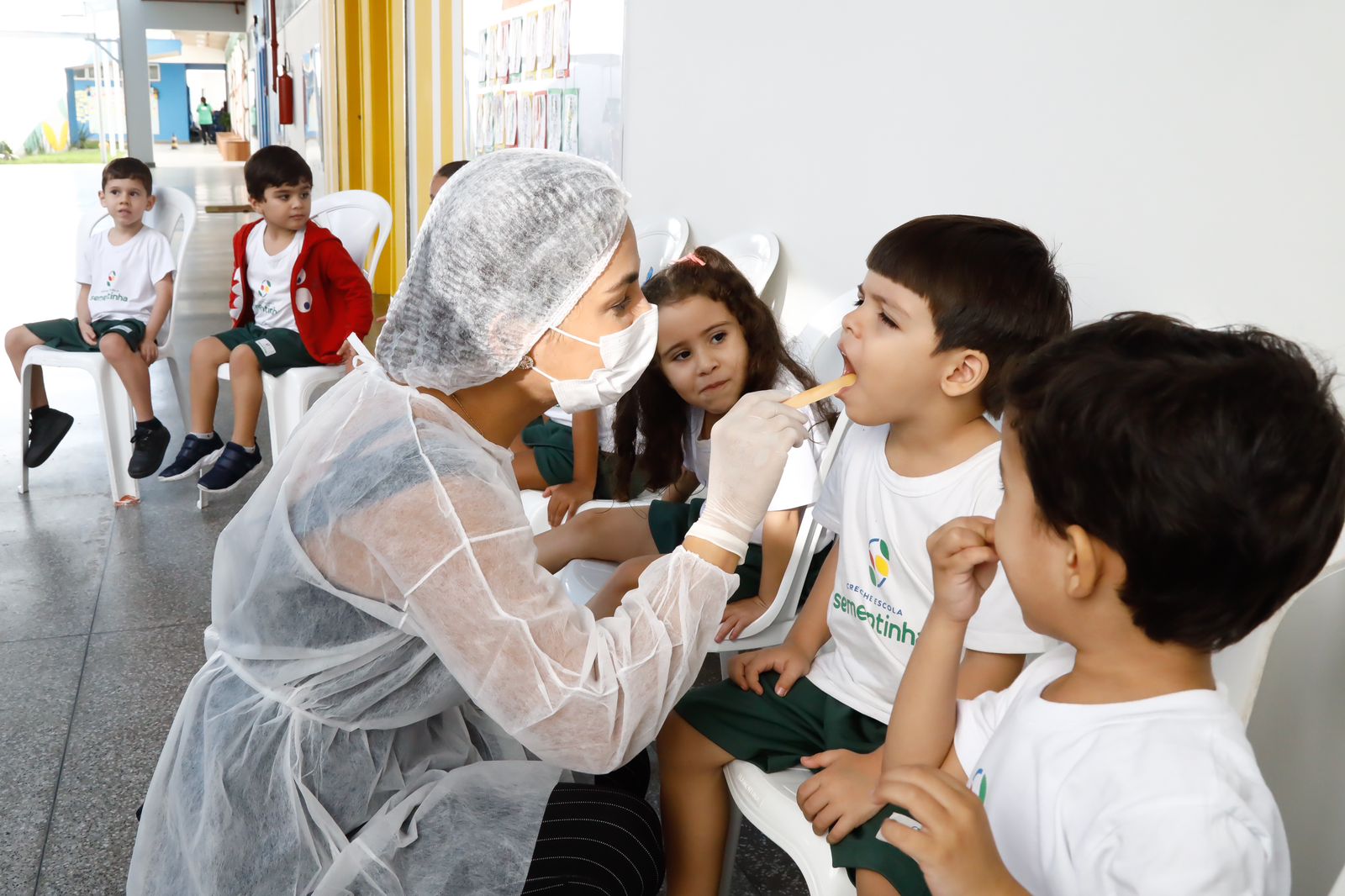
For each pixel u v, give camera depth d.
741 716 1.37
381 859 1.11
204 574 3.00
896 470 1.32
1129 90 1.54
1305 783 1.01
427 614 1.06
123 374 3.46
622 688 1.11
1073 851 0.80
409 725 1.22
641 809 1.28
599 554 2.03
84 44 32.22
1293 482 0.70
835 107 2.29
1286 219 1.32
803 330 2.20
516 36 4.43
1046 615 0.84
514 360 1.18
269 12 15.03
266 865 1.10
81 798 1.96
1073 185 1.66
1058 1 1.66
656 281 1.85
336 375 3.62
